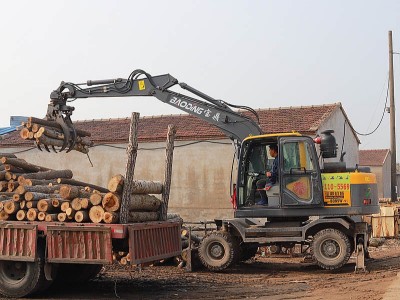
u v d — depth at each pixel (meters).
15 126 20.36
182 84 15.17
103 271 13.98
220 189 23.70
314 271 14.00
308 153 13.66
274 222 14.20
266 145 14.15
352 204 13.54
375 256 17.03
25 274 10.48
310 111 24.34
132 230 9.99
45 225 10.30
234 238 14.20
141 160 25.14
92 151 26.33
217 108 15.02
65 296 10.73
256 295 10.72
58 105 13.93
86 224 10.05
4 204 10.73
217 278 13.05
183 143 24.44
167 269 14.46
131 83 15.38
